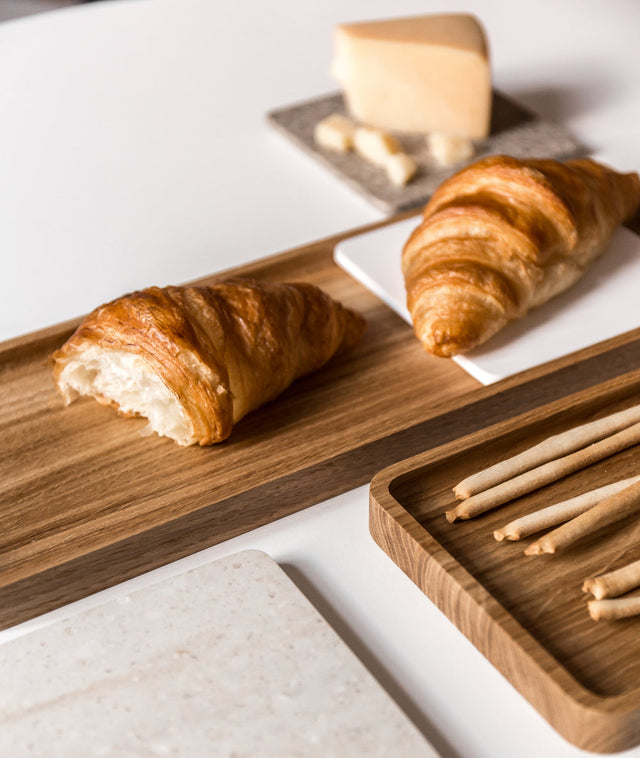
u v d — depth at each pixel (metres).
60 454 1.08
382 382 1.12
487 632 0.96
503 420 1.09
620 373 1.12
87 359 1.08
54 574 1.00
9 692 0.95
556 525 1.00
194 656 0.96
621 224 1.23
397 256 1.21
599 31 1.52
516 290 1.14
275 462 1.06
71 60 1.52
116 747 0.90
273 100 1.44
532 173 1.15
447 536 1.01
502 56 1.48
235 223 1.29
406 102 1.35
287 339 1.10
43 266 1.26
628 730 0.90
